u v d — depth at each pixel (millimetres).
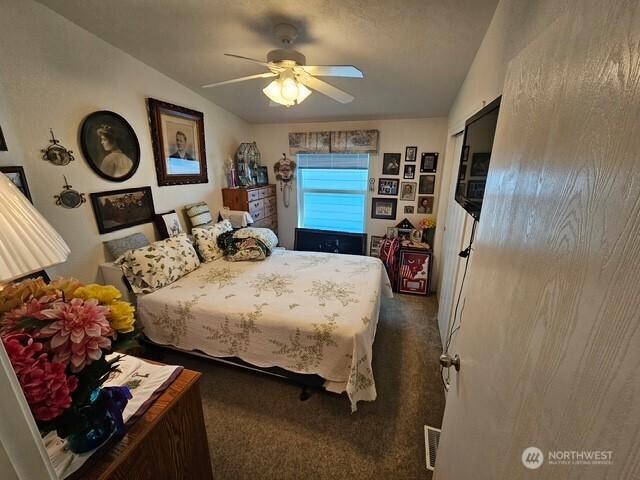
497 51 1366
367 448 1538
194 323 1907
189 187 3053
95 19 1864
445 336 2328
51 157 1860
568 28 480
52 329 640
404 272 3477
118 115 2252
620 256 319
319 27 1788
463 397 884
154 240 2676
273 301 1938
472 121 1713
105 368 731
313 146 3875
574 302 395
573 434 370
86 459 749
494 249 770
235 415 1739
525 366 517
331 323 1694
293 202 4281
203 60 2352
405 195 3729
